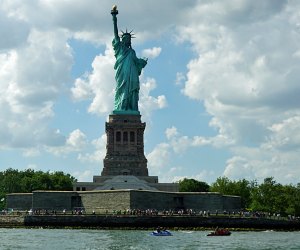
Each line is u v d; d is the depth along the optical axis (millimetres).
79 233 161500
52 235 153250
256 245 131375
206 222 183750
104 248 120938
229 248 123812
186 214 188625
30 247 121938
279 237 155375
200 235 158250
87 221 182750
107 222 181875
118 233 162125
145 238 145500
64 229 179500
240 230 184125
